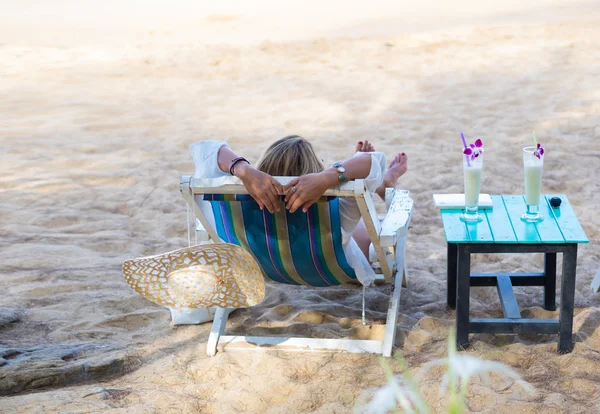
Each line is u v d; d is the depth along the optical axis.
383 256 4.14
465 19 15.91
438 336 4.39
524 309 4.73
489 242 3.97
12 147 8.49
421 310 4.79
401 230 4.16
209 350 4.25
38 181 7.46
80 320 4.73
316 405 3.72
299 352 4.21
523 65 11.44
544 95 9.87
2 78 11.79
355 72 11.59
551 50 12.23
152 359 4.24
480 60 11.90
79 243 6.02
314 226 3.87
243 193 3.78
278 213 3.84
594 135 8.29
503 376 3.88
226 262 3.81
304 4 18.88
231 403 3.76
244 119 9.52
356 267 4.22
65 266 5.54
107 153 8.33
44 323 4.68
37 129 9.19
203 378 4.04
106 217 6.59
